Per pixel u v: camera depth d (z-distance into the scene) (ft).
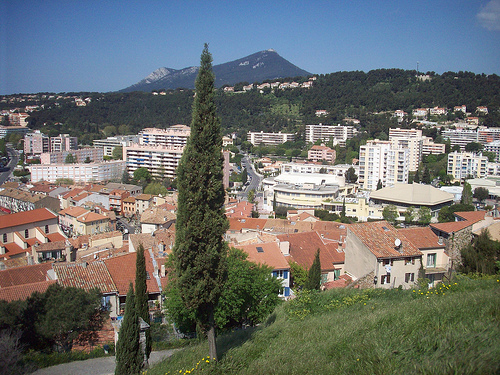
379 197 548.31
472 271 167.22
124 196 577.43
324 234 284.00
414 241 185.68
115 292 164.66
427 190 536.42
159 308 175.52
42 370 128.47
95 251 264.93
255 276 166.91
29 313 140.36
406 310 98.89
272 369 80.02
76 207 458.09
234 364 88.63
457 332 75.46
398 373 66.28
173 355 119.03
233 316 158.10
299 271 197.26
